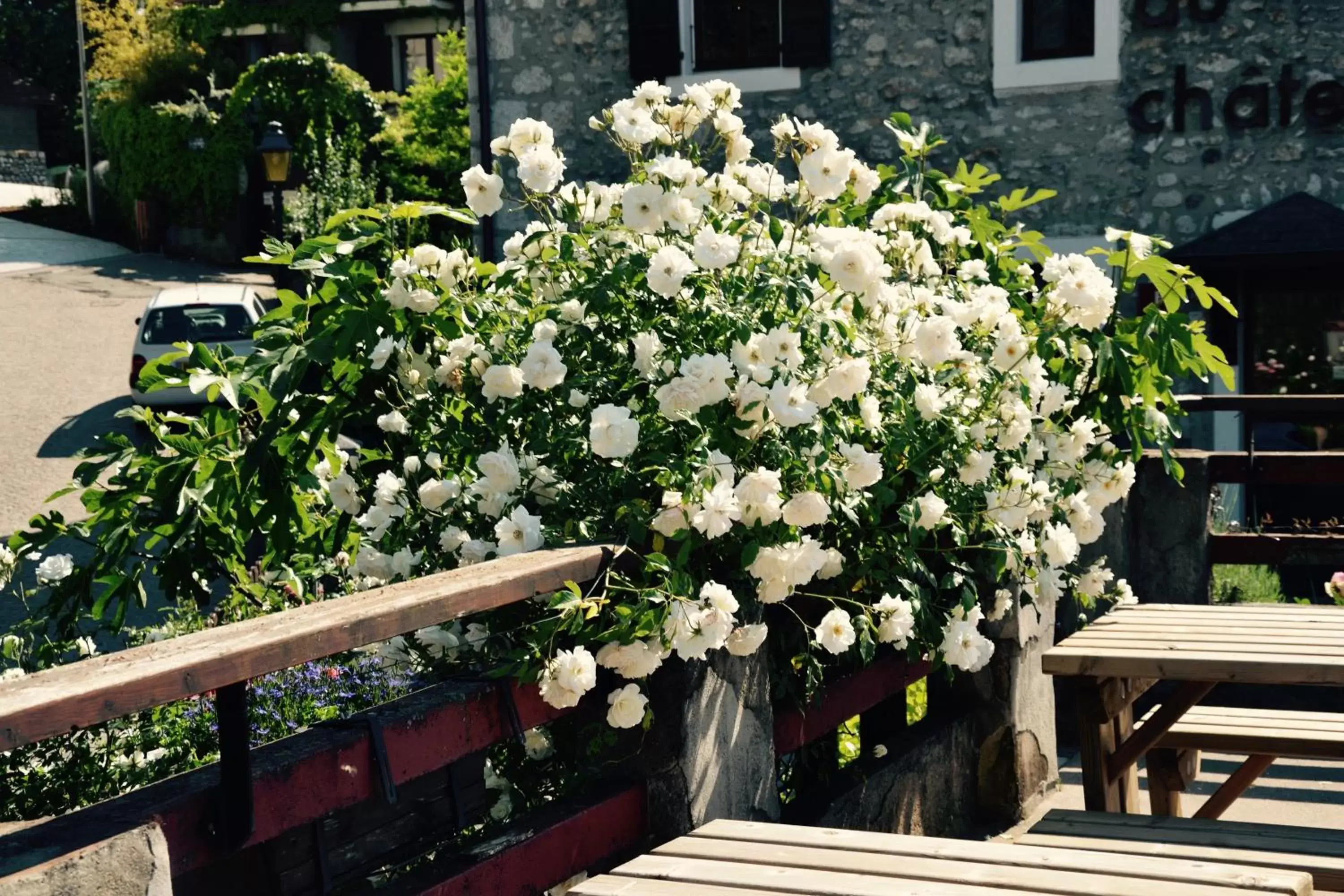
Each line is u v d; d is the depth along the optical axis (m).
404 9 28.28
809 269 3.25
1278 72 9.67
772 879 2.11
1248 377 9.91
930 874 2.12
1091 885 2.05
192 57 27.62
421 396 3.32
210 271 25.33
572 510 2.98
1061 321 3.93
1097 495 4.02
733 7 11.01
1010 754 4.23
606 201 3.38
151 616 7.50
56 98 43.53
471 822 2.78
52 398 15.45
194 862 1.84
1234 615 4.07
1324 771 4.82
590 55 11.40
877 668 3.72
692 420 2.90
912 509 3.21
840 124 10.84
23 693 1.49
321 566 4.00
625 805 2.69
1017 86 10.34
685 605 2.56
